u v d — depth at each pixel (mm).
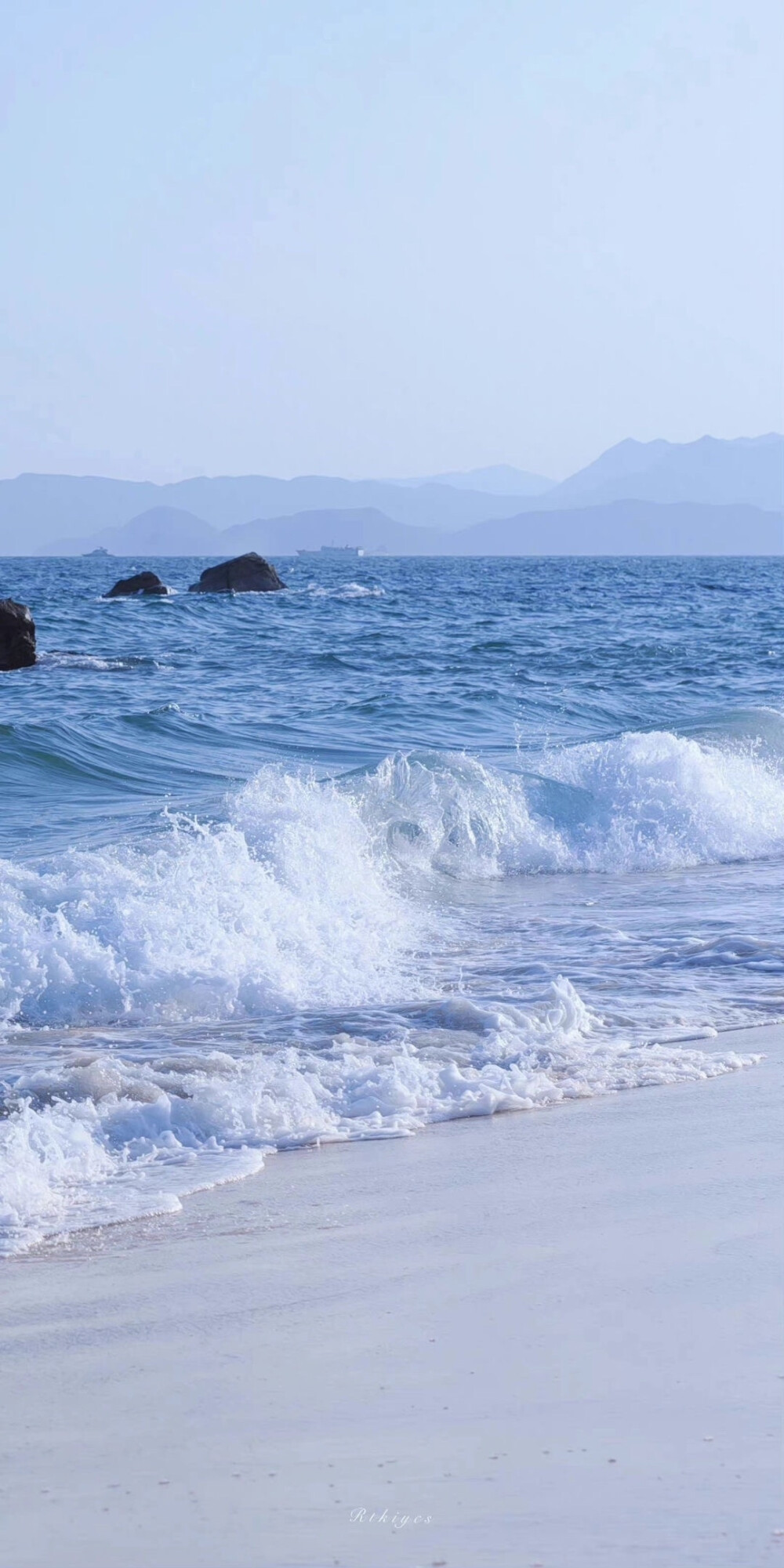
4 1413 2686
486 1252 3541
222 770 14672
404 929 8383
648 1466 2400
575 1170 4254
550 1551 2143
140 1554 2166
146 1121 4762
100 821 11344
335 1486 2365
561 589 77188
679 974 7266
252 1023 6359
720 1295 3189
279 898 7953
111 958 6754
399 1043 5867
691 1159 4328
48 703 20797
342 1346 2969
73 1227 3828
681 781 12086
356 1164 4395
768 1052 5777
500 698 21125
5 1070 5438
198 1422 2627
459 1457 2453
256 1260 3549
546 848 10898
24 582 83125
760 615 49219
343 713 19375
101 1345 3016
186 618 44406
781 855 11484
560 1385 2734
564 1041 5867
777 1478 2357
